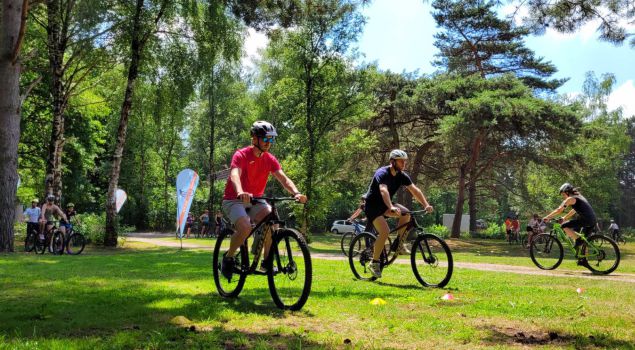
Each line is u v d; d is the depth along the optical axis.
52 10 19.92
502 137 33.31
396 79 34.69
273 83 39.56
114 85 25.80
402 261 12.66
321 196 27.92
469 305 5.55
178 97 22.05
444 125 28.75
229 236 5.86
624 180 87.12
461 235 47.00
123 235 22.66
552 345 3.81
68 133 35.22
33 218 17.48
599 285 8.04
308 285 4.91
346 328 4.24
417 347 3.66
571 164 33.41
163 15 21.42
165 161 53.94
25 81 29.16
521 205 51.38
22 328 4.02
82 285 6.68
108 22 20.00
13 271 8.66
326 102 27.88
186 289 6.34
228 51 22.28
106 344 3.47
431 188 47.50
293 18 19.56
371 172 39.00
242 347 3.56
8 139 15.62
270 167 5.69
